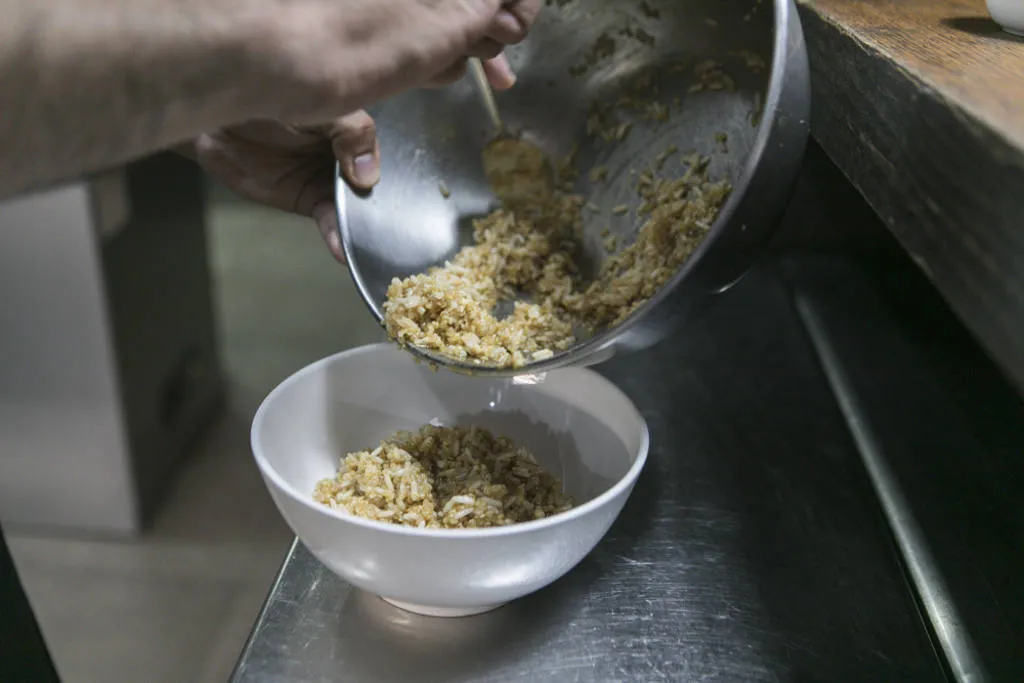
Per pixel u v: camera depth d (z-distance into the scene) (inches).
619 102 30.5
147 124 17.7
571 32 29.7
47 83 16.4
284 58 17.3
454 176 31.0
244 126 32.8
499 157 31.6
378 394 29.8
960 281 18.6
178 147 35.3
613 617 25.8
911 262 48.1
